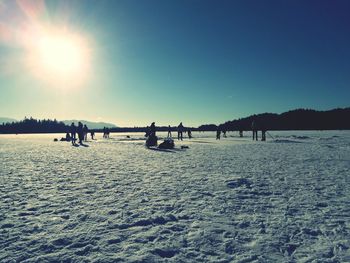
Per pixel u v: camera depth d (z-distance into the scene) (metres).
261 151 21.94
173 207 7.23
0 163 16.33
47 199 8.05
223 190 8.99
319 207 7.17
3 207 7.30
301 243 5.11
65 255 4.70
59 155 21.09
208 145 29.31
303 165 14.22
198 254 4.71
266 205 7.37
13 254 4.74
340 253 4.71
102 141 43.78
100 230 5.75
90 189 9.24
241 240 5.25
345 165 14.12
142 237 5.39
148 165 14.83
